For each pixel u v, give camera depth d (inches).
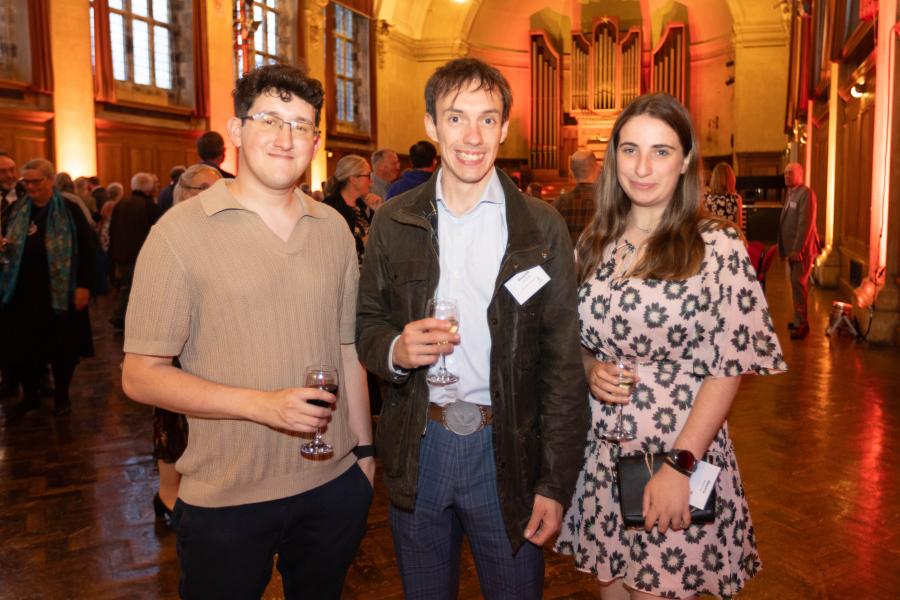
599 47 860.0
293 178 64.7
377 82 741.9
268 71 63.6
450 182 66.6
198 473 64.4
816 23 472.1
